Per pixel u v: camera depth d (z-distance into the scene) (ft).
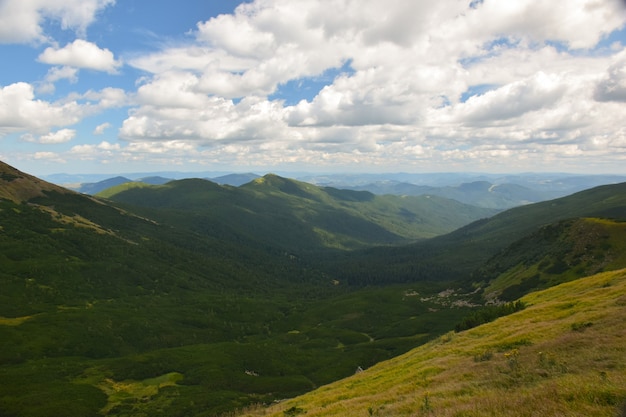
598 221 570.05
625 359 78.43
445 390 88.43
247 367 451.94
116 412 304.50
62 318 517.55
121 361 422.82
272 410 137.80
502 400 66.18
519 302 216.13
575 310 149.07
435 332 536.42
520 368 90.48
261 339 626.64
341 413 94.43
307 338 629.92
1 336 437.58
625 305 131.75
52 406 297.33
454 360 128.98
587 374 72.54
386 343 532.73
